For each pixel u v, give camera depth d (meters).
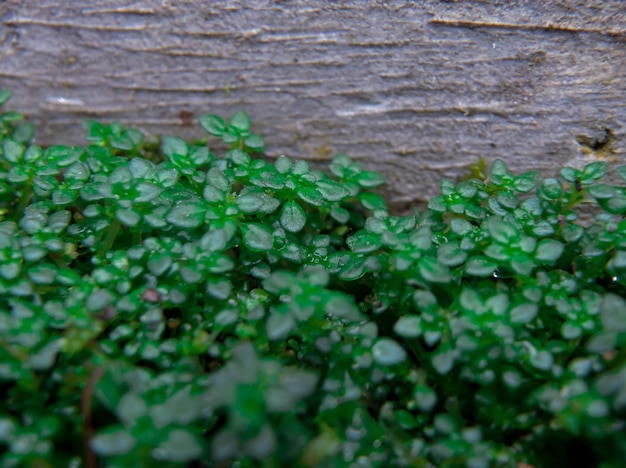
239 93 0.16
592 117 0.15
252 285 0.14
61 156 0.14
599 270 0.13
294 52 0.16
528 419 0.12
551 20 0.15
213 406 0.10
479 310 0.11
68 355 0.12
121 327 0.12
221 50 0.16
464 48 0.15
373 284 0.14
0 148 0.15
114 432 0.10
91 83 0.16
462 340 0.11
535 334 0.12
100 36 0.16
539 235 0.13
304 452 0.11
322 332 0.12
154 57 0.16
